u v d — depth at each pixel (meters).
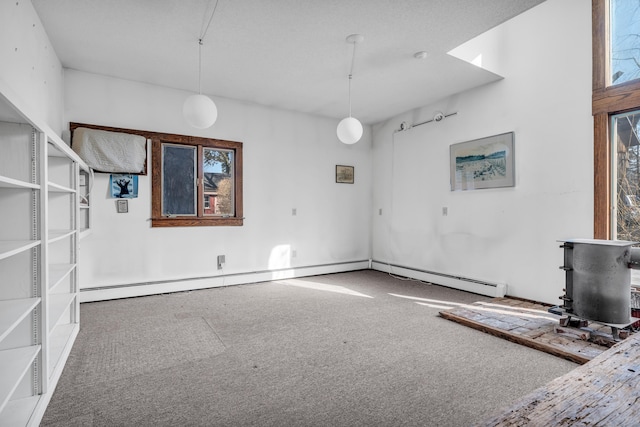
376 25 2.83
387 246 5.67
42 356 1.74
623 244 2.38
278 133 5.04
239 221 4.68
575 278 2.60
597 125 3.19
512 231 3.87
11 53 2.17
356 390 1.92
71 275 2.79
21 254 1.73
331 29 2.89
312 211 5.38
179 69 3.68
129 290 3.92
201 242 4.42
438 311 3.45
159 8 2.58
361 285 4.65
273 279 4.96
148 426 1.60
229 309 3.49
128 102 3.96
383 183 5.76
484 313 3.21
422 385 1.98
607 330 2.64
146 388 1.93
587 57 3.27
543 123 3.59
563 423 0.69
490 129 4.07
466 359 2.32
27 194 1.74
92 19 2.73
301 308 3.54
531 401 0.79
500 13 2.66
